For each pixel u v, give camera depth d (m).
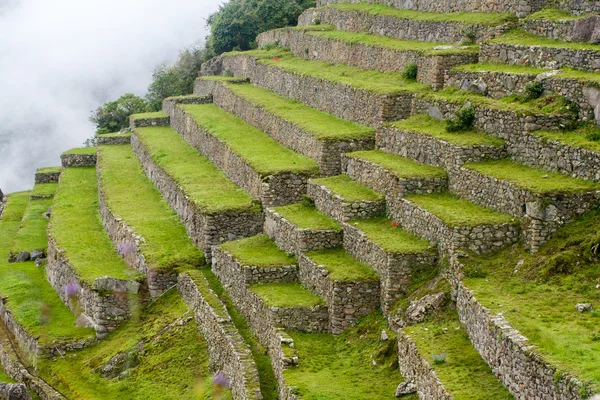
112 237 52.78
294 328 35.50
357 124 48.50
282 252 41.09
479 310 27.12
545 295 27.52
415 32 52.62
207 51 87.62
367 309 34.94
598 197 30.09
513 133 35.34
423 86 45.56
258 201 45.78
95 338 43.34
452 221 32.44
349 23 63.31
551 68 37.66
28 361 43.69
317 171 45.41
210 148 57.84
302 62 65.00
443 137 37.75
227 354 34.97
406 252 33.62
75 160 76.19
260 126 57.31
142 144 66.12
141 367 39.22
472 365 26.50
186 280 42.84
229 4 87.00
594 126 32.97
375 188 39.66
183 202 50.00
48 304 48.75
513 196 31.95
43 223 64.06
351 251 37.78
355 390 29.55
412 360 28.56
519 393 23.83
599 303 26.22
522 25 42.97
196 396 35.00
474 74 40.50
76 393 38.88
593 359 22.52
